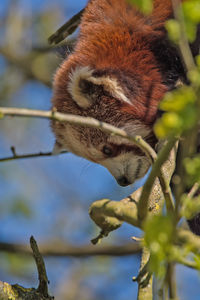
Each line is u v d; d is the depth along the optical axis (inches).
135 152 350.3
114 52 332.5
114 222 223.3
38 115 201.8
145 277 254.7
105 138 348.2
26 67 566.3
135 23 329.1
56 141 374.0
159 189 265.1
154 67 330.3
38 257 259.8
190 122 161.6
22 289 260.2
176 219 173.6
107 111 334.3
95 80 328.5
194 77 165.3
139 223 206.4
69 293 502.9
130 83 329.4
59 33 382.0
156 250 159.8
